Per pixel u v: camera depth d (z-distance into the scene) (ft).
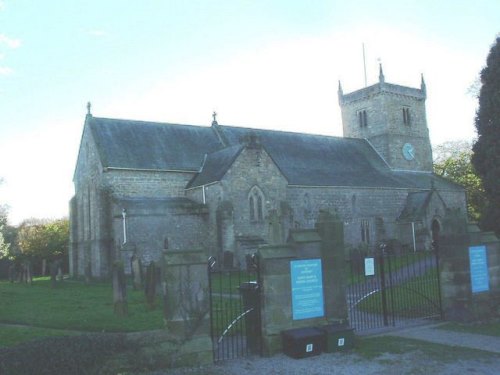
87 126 141.59
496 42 100.37
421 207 164.45
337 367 38.63
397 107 200.03
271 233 83.20
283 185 132.77
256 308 43.98
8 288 109.60
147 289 65.26
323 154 174.29
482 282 56.80
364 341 46.57
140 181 133.49
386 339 47.24
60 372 33.17
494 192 96.78
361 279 84.48
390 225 168.66
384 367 38.37
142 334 38.99
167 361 38.11
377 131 197.98
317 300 45.03
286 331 42.83
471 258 56.24
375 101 199.11
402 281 78.95
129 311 61.46
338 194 156.46
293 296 44.01
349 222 157.79
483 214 99.25
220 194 123.44
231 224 120.67
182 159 143.02
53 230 189.37
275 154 158.40
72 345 35.22
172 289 39.68
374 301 65.10
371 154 193.98
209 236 126.93
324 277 45.70
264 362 40.40
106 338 37.06
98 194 131.03
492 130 99.04
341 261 46.37
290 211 130.62
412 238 163.53
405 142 200.03
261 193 128.36
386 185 169.78
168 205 123.65
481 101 101.86
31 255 177.37
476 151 102.22
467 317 54.90
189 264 40.29
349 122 209.87
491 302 57.26
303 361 40.47
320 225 46.60
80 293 89.92
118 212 121.39
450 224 56.65
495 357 40.83
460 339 47.14
